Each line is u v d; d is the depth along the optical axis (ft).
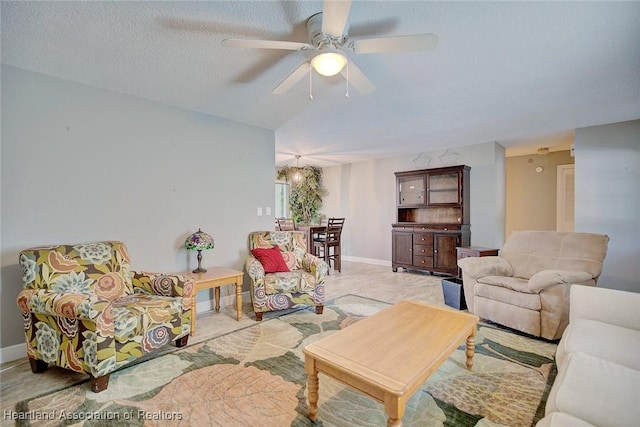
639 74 8.52
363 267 20.85
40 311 6.68
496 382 6.66
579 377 4.00
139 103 10.07
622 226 13.21
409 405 5.90
